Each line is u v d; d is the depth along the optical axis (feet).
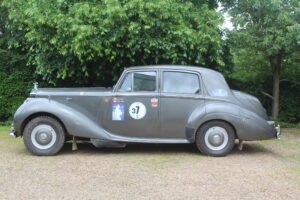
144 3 22.20
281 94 34.91
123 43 23.63
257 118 19.99
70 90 20.62
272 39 28.68
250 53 31.07
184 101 19.81
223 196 13.51
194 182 15.16
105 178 15.57
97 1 24.02
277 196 13.62
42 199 12.98
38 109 19.22
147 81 20.04
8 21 30.76
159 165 17.94
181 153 20.98
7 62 32.86
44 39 23.89
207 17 26.53
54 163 18.08
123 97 19.83
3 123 33.24
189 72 20.24
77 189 14.10
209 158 19.69
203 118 19.58
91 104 19.90
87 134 19.44
